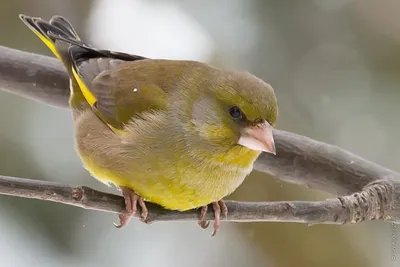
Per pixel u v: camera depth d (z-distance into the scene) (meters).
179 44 2.14
